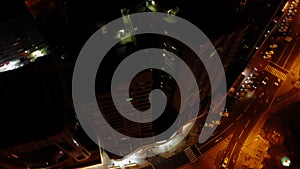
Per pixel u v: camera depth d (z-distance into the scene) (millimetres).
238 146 122062
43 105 80188
